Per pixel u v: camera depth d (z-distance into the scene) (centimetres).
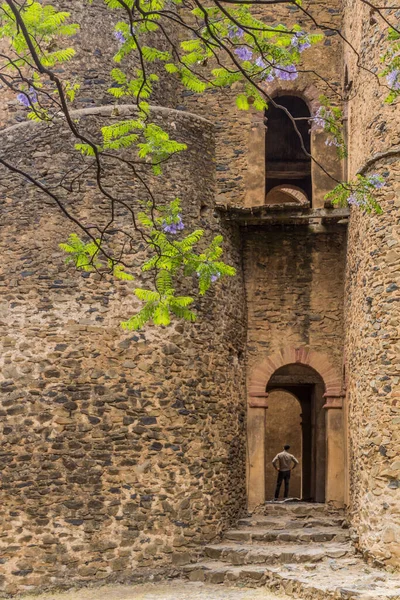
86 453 1299
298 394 2192
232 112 1644
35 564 1269
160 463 1316
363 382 1266
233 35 662
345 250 1545
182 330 1362
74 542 1274
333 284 1563
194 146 1436
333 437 1516
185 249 730
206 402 1374
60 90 596
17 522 1284
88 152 743
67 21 1518
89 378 1318
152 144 739
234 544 1341
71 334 1328
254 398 1530
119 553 1277
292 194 2286
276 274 1572
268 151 1966
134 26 679
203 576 1261
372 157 1234
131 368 1329
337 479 1502
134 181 1374
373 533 1180
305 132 1941
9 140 1413
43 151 1388
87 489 1290
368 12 1297
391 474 1157
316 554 1246
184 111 1532
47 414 1309
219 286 1446
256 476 1509
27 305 1345
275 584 1173
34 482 1293
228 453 1413
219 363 1416
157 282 729
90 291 1340
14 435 1309
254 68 685
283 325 1557
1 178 1405
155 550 1290
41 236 1362
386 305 1197
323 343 1549
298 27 675
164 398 1334
